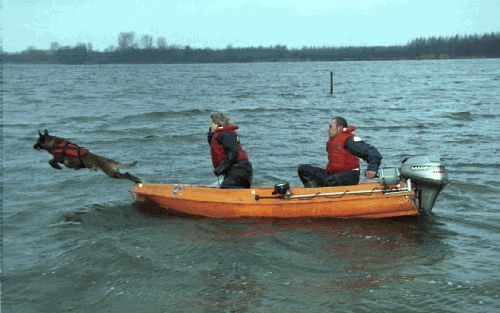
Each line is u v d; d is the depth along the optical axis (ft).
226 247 24.27
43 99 119.14
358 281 20.77
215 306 19.10
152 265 22.45
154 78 256.52
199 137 58.95
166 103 107.55
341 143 27.94
